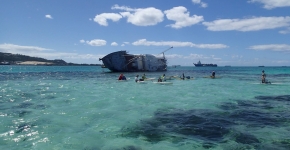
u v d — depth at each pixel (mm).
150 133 10734
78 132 10891
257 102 18562
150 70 77562
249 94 23234
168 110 15570
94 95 22344
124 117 13625
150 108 16203
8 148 8945
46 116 13734
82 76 55250
